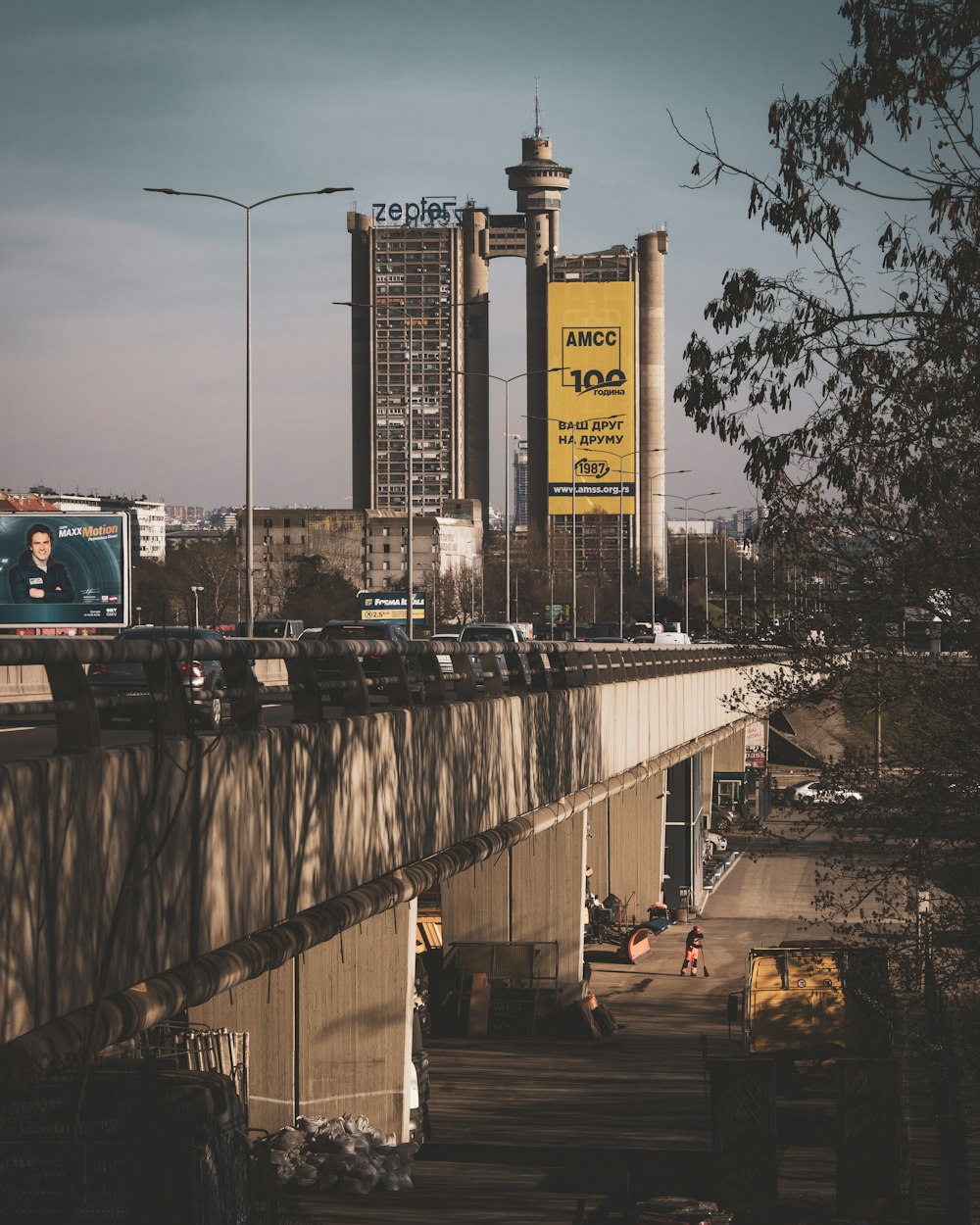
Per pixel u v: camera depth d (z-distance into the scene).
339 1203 19.95
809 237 15.58
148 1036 18.95
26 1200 10.21
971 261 15.66
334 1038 21.17
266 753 13.15
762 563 20.00
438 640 19.83
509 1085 30.34
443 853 19.12
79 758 9.90
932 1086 22.47
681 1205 20.38
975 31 14.88
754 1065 22.34
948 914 20.02
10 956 9.04
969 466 17.19
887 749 20.12
